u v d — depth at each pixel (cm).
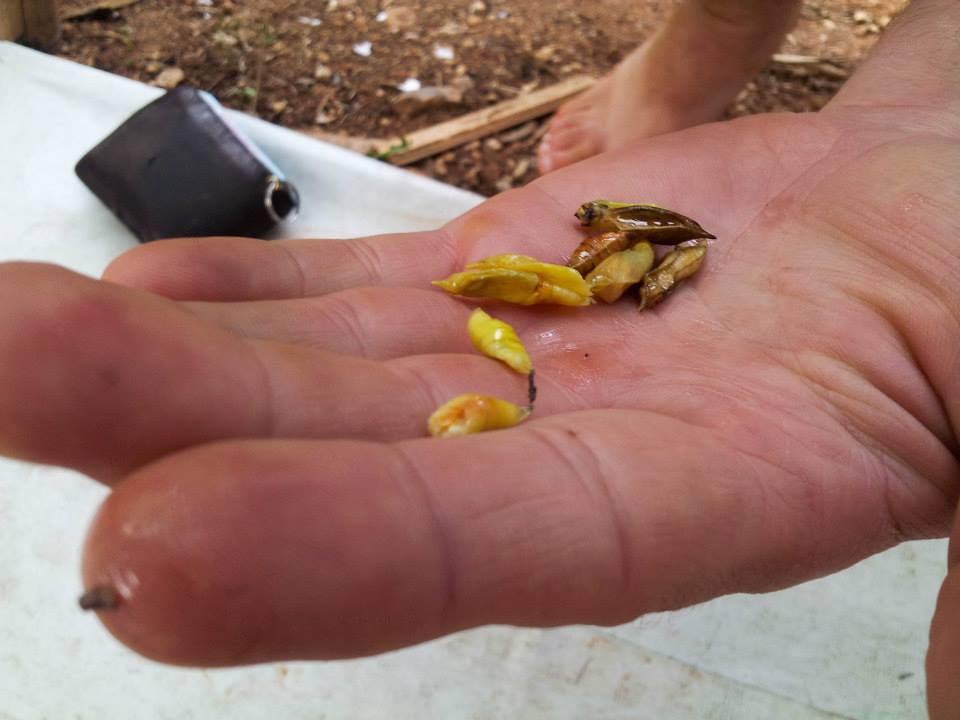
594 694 13
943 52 14
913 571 15
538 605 7
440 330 11
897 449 10
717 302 12
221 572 6
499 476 7
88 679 13
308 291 11
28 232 18
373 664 13
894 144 12
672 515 8
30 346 6
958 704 7
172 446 7
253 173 17
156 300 7
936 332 10
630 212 12
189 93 18
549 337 11
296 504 6
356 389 8
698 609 14
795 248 12
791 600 14
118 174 17
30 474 14
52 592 13
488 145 23
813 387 10
